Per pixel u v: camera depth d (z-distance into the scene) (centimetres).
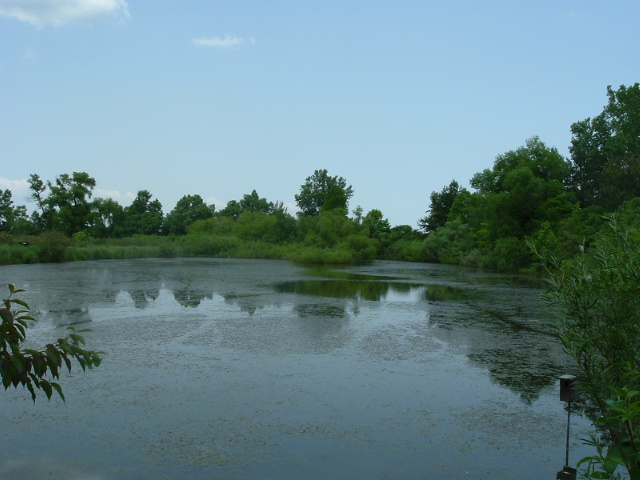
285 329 1394
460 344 1253
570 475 593
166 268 3591
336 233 5550
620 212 3042
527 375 998
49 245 4150
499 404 840
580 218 3697
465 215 6750
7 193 7906
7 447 655
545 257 520
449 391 899
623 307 453
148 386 890
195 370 988
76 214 6419
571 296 476
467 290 2489
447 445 688
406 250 6638
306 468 617
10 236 4350
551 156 4869
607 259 477
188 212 9412
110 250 4900
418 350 1187
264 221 6059
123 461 623
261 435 704
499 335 1363
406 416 782
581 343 476
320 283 2697
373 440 697
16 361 338
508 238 4262
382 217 9056
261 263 4481
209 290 2236
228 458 636
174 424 733
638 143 4359
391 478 599
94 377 934
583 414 803
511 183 4438
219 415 769
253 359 1077
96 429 712
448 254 5794
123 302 1822
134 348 1149
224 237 5906
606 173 4259
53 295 1978
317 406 815
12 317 359
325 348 1188
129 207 9812
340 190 8356
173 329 1361
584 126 5197
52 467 605
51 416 754
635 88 4444
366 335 1341
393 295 2222
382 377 973
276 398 845
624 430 414
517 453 668
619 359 452
